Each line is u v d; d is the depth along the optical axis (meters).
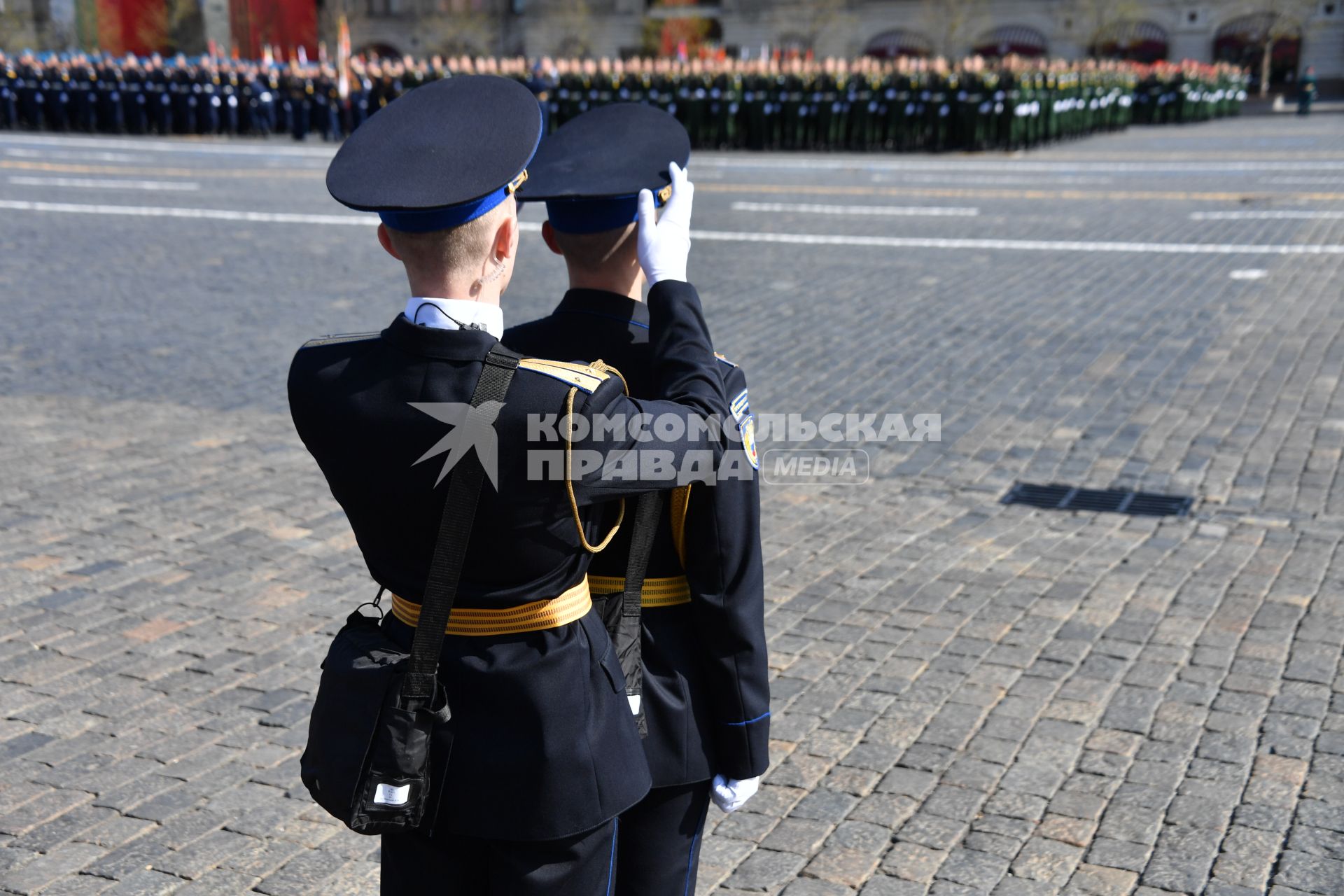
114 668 3.98
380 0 51.84
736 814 3.14
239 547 5.03
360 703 1.59
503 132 1.60
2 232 13.12
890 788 3.25
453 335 1.59
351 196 1.57
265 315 9.34
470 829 1.61
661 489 1.67
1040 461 6.00
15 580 4.66
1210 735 3.46
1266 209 14.20
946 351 8.06
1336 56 44.56
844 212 14.80
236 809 3.21
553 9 49.84
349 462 1.63
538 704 1.61
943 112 23.33
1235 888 2.79
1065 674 3.85
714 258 11.59
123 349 8.32
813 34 46.84
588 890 1.67
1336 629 4.11
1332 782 3.21
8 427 6.63
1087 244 12.08
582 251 1.90
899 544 5.00
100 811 3.18
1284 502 5.36
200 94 26.89
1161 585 4.51
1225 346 8.01
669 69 24.67
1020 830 3.05
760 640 1.87
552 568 1.62
